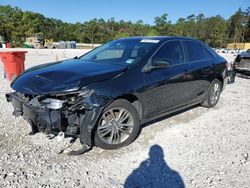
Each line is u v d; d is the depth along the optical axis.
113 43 5.50
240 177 3.42
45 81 3.87
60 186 3.16
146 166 3.62
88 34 106.94
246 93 8.09
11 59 8.42
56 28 106.62
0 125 4.82
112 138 4.02
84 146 3.83
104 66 4.36
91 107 3.61
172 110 5.10
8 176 3.31
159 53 4.77
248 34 101.50
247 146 4.30
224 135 4.70
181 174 3.46
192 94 5.51
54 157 3.78
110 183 3.25
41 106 3.67
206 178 3.38
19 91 3.93
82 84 3.67
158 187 3.19
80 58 5.29
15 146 4.06
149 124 5.06
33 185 3.16
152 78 4.44
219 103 6.76
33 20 87.75
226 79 6.55
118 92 3.89
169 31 109.31
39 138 4.32
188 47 5.52
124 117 4.10
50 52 28.84
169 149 4.11
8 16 84.75
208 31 105.81
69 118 3.61
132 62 4.43
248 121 5.46
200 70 5.58
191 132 4.77
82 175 3.38
